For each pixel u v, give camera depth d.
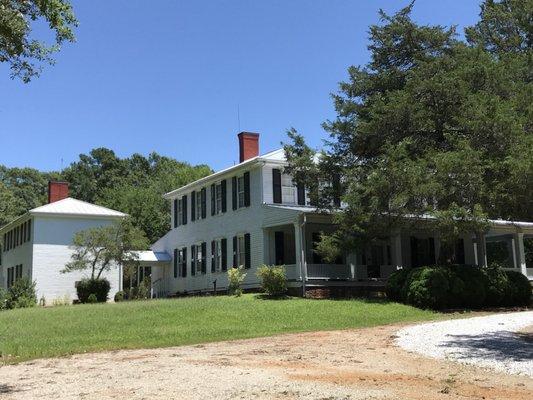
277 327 17.88
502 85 24.88
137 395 8.27
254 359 11.77
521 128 22.53
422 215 25.09
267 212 28.91
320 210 27.27
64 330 17.23
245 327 17.81
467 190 22.31
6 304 31.56
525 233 34.59
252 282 29.53
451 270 24.39
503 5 41.97
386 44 27.91
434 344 13.64
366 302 23.78
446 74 24.67
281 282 25.97
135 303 24.56
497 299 24.89
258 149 34.53
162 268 40.47
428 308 23.11
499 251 47.25
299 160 26.95
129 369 10.75
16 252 40.62
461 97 24.56
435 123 25.50
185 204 37.88
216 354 12.71
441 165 21.83
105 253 32.78
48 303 35.19
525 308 24.72
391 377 9.52
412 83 25.09
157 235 58.00
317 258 29.34
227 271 31.02
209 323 18.58
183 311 20.59
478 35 39.00
